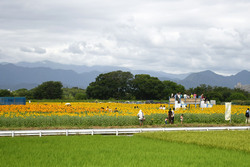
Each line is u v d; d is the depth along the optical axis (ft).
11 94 378.12
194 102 159.94
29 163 44.91
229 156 51.62
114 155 51.49
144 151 55.67
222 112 129.08
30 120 95.96
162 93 416.67
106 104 224.33
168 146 61.16
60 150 55.72
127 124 102.63
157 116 108.78
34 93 406.62
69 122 99.09
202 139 67.92
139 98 433.07
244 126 101.09
